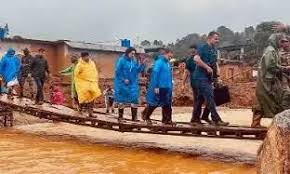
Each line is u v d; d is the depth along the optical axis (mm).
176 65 34688
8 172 8711
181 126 10930
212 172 9039
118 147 12133
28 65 17734
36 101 16281
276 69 9875
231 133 10281
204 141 13281
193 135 10828
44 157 10367
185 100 32281
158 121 12391
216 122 10781
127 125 11938
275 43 10156
